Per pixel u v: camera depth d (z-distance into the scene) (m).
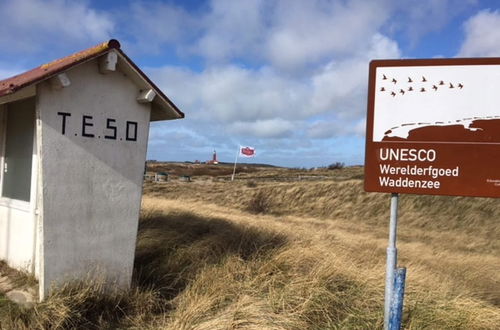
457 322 4.42
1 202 6.43
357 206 27.73
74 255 4.96
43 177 4.68
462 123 3.60
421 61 3.71
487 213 22.30
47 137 4.70
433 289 5.48
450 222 22.55
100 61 5.02
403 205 25.69
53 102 4.74
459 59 3.62
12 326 4.09
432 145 3.67
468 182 3.59
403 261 8.91
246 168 94.56
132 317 4.76
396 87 3.77
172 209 10.27
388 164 3.78
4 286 5.35
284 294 4.75
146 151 5.61
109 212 5.25
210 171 78.69
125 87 5.36
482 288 7.94
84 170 5.02
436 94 3.67
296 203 30.44
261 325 4.05
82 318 4.44
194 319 4.41
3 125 6.42
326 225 21.02
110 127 5.24
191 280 5.67
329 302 4.68
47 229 4.73
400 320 3.70
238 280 5.52
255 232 7.79
